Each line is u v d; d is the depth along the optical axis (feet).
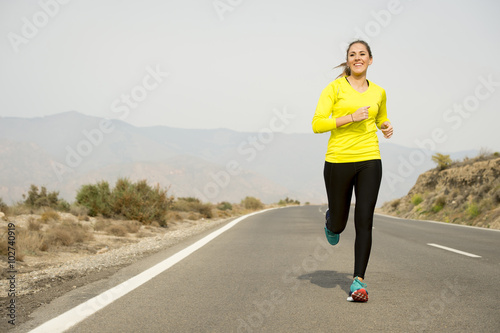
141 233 47.57
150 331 12.46
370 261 25.17
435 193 100.63
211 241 36.83
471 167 87.45
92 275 21.33
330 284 18.69
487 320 13.16
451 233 44.96
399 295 16.48
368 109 15.40
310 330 12.44
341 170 15.62
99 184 66.64
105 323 13.20
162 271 22.26
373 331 12.26
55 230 36.58
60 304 15.55
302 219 72.38
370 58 15.89
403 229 50.75
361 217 15.26
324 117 15.46
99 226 47.65
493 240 37.42
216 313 14.32
